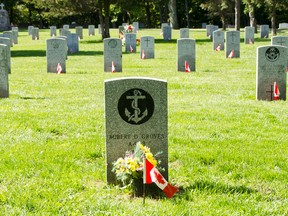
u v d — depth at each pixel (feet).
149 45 93.86
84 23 283.18
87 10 149.59
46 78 63.67
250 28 127.95
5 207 19.94
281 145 30.27
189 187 22.68
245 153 28.22
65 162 26.30
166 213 19.60
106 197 21.44
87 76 65.98
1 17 223.51
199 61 88.79
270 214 19.86
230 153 28.12
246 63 84.58
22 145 29.43
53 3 147.84
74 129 33.71
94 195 21.61
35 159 26.61
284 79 46.83
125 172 21.61
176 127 34.50
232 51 93.97
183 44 71.61
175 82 58.70
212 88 54.34
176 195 21.80
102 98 47.14
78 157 27.40
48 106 42.32
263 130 34.24
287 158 27.45
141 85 22.13
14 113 38.63
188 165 25.96
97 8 152.66
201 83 58.08
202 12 273.13
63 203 20.56
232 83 58.54
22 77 65.26
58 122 35.42
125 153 22.52
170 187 21.21
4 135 31.71
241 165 26.05
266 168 25.55
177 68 72.64
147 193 22.13
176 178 23.94
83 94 49.80
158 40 147.54
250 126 35.37
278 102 45.80
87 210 19.99
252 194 21.90
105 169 25.22
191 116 38.42
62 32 143.43
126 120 22.33
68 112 39.45
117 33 185.57
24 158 26.76
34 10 272.51
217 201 21.01
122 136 22.43
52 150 28.43
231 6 193.88
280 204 20.85
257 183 23.48
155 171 20.90
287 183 23.47
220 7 196.95
